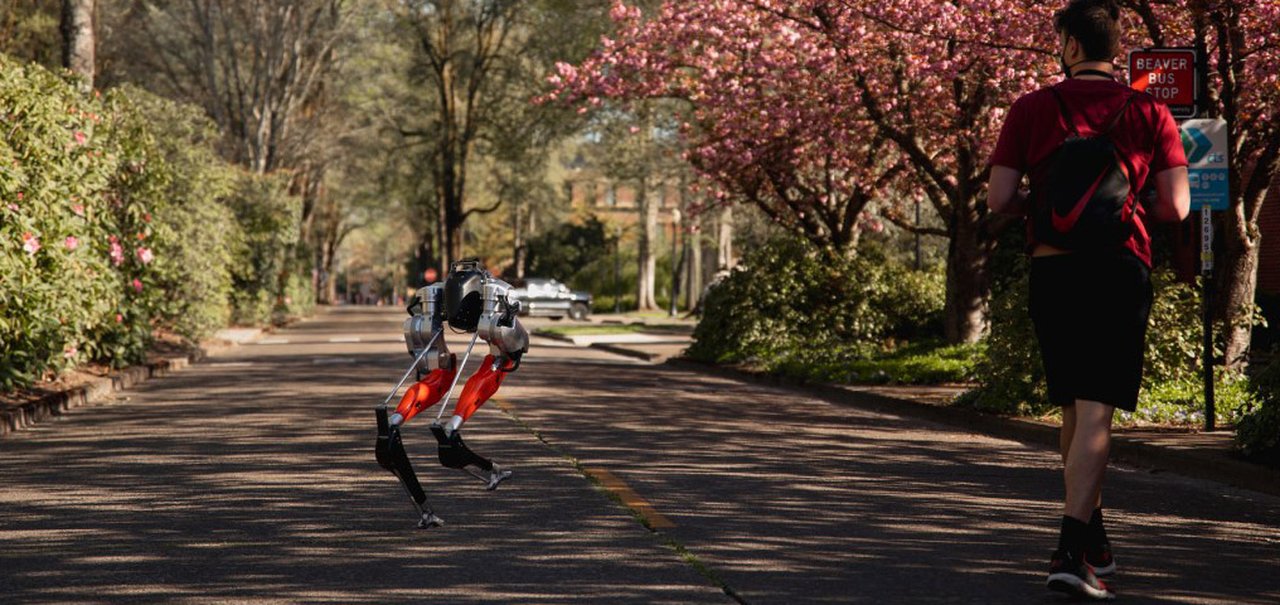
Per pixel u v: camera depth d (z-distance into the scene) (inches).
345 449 436.1
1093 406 218.5
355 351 1168.2
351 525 294.5
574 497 335.3
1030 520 310.5
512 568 247.6
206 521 300.2
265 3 1961.1
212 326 1176.8
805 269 969.5
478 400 300.7
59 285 603.2
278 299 2138.3
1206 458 410.0
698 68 987.9
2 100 583.5
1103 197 216.8
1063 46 230.8
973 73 789.9
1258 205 605.6
